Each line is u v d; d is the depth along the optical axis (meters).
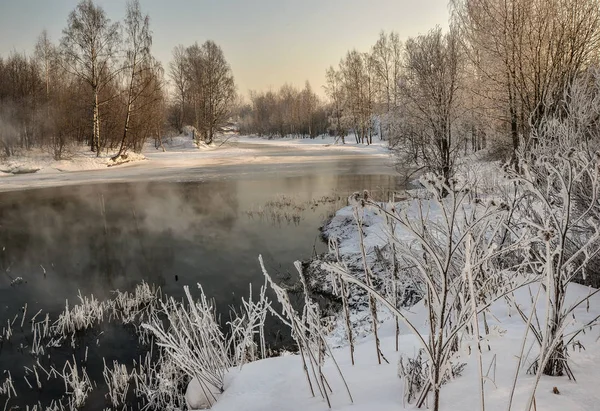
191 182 23.50
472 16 15.49
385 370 2.89
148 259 10.81
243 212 15.84
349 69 55.81
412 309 5.64
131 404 5.05
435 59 14.10
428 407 2.19
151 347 6.32
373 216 12.75
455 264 3.47
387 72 52.19
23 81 34.56
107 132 35.38
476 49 14.84
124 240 12.51
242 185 22.17
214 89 51.12
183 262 10.53
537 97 11.60
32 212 16.36
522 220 3.91
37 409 5.02
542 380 2.34
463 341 3.08
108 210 16.61
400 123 16.25
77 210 16.67
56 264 10.54
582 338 2.99
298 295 8.31
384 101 52.41
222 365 3.57
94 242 12.37
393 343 3.74
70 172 28.48
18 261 10.79
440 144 13.92
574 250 4.48
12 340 6.72
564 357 2.37
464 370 2.66
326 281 8.72
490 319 3.91
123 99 35.50
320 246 11.48
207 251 11.37
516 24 12.20
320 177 24.64
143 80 34.88
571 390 2.18
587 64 11.41
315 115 77.44
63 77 33.78
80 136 36.62
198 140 49.31
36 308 8.03
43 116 31.52
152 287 8.90
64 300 8.41
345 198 17.72
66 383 5.45
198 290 8.73
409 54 14.99
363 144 53.97
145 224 14.38
